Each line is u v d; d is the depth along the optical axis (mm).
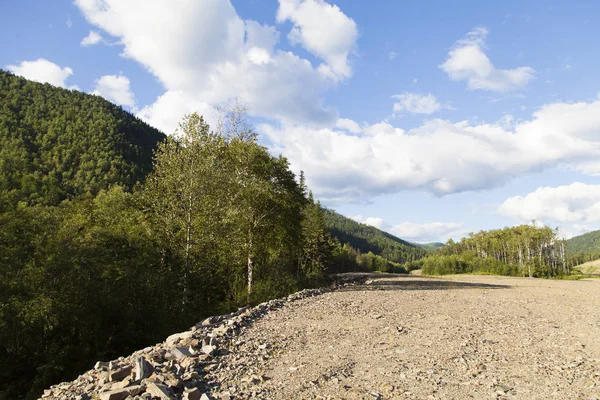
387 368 6809
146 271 19375
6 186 22891
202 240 20734
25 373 14391
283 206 25281
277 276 26094
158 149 21875
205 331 9391
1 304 14320
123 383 5547
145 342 17094
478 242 116062
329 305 14469
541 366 6898
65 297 15922
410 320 11531
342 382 6086
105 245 18844
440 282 32938
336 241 88250
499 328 10445
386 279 37750
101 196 30172
